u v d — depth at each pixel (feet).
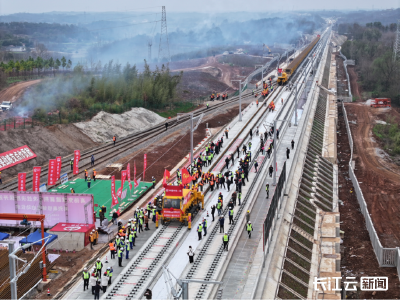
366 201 224.33
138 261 135.13
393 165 284.00
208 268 131.03
